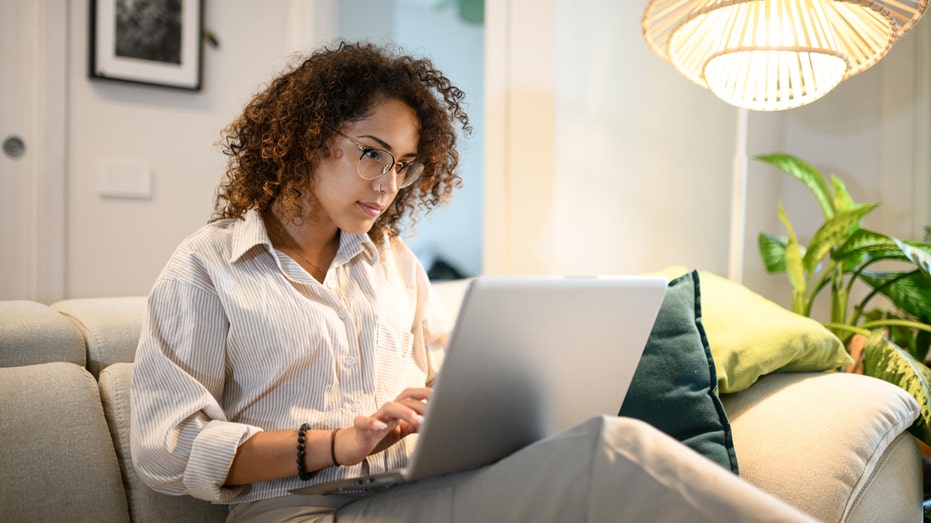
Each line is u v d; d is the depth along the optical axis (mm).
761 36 1551
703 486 788
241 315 1091
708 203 2559
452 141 1365
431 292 1397
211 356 1087
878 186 2717
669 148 2469
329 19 3039
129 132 2789
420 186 1349
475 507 905
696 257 2541
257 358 1105
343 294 1209
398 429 1126
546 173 2268
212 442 1010
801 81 1656
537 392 999
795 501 1255
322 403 1126
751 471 1332
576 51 2299
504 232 2312
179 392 1042
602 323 1026
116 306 1427
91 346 1312
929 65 2592
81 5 2684
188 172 2904
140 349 1068
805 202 2719
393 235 1396
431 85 1320
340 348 1148
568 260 2309
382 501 1013
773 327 1512
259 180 1216
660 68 2447
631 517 805
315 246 1242
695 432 1341
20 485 1066
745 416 1431
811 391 1431
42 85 2609
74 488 1100
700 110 2523
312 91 1162
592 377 1075
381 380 1210
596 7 2330
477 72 3592
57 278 2666
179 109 2875
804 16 1512
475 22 3566
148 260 2848
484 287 847
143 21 2766
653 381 1357
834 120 2697
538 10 2250
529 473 880
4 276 2604
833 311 2088
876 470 1326
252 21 3014
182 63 2842
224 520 1210
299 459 1027
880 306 2699
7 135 2586
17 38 2584
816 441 1309
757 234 2635
